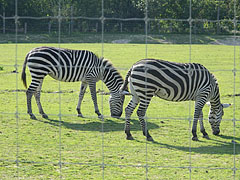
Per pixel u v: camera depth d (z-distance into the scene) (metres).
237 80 26.48
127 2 62.38
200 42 50.84
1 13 59.44
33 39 54.38
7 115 16.48
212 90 13.70
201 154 11.88
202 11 57.94
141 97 13.03
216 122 14.09
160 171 10.39
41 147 12.30
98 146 12.52
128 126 13.39
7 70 30.25
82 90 17.05
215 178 9.95
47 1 63.03
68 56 16.47
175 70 13.15
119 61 35.09
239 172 10.38
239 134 14.29
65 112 17.55
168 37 54.31
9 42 52.28
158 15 59.28
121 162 11.06
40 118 16.25
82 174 10.15
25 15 60.28
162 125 15.32
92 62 16.67
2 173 10.09
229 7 57.06
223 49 44.31
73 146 12.48
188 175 10.14
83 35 56.69
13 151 11.84
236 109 18.12
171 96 13.35
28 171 10.27
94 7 63.03
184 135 14.02
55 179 9.80
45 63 16.20
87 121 15.98
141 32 58.16
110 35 57.00
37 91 16.64
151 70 12.92
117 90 16.69
